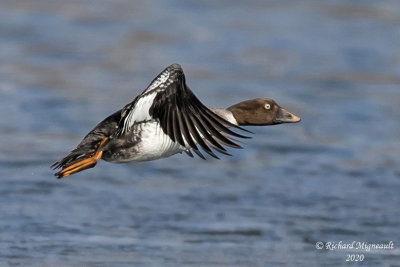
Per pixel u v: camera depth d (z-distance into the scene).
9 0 25.39
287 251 11.02
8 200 12.66
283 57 21.59
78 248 10.82
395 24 24.75
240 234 11.59
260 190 13.55
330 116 17.73
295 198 13.19
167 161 15.06
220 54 21.67
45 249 10.73
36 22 23.55
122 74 19.92
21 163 14.39
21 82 19.00
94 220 11.95
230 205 12.80
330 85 19.66
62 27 23.30
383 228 11.91
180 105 7.48
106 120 8.48
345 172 14.55
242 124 9.56
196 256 10.70
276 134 16.70
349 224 12.07
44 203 12.62
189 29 23.69
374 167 14.84
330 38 23.38
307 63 21.22
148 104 7.71
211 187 13.68
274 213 12.52
